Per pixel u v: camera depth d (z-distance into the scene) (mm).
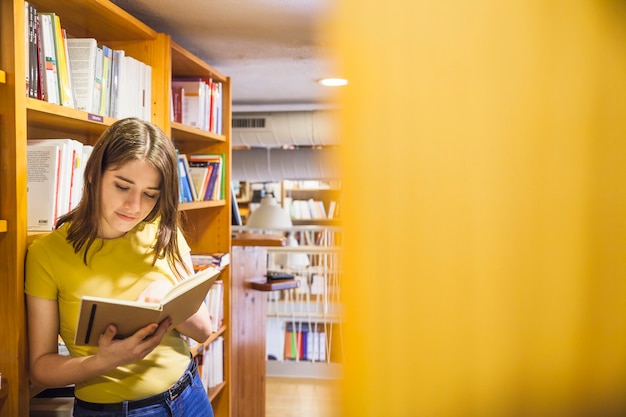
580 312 211
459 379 215
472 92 222
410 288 221
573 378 211
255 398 4043
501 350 212
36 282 1496
